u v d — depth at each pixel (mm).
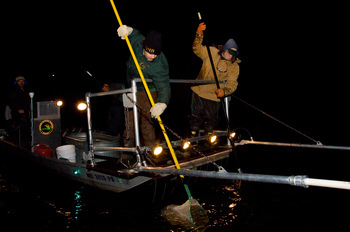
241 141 4543
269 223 2926
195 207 3164
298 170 4480
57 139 4879
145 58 3227
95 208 3328
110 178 3463
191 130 4375
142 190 3295
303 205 3312
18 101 5414
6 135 5824
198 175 2547
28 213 3275
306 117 9703
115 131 4922
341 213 3102
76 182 3986
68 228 2920
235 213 3154
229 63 4117
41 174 4441
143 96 3488
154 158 3648
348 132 7574
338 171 4430
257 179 2115
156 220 3027
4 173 4852
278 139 7270
